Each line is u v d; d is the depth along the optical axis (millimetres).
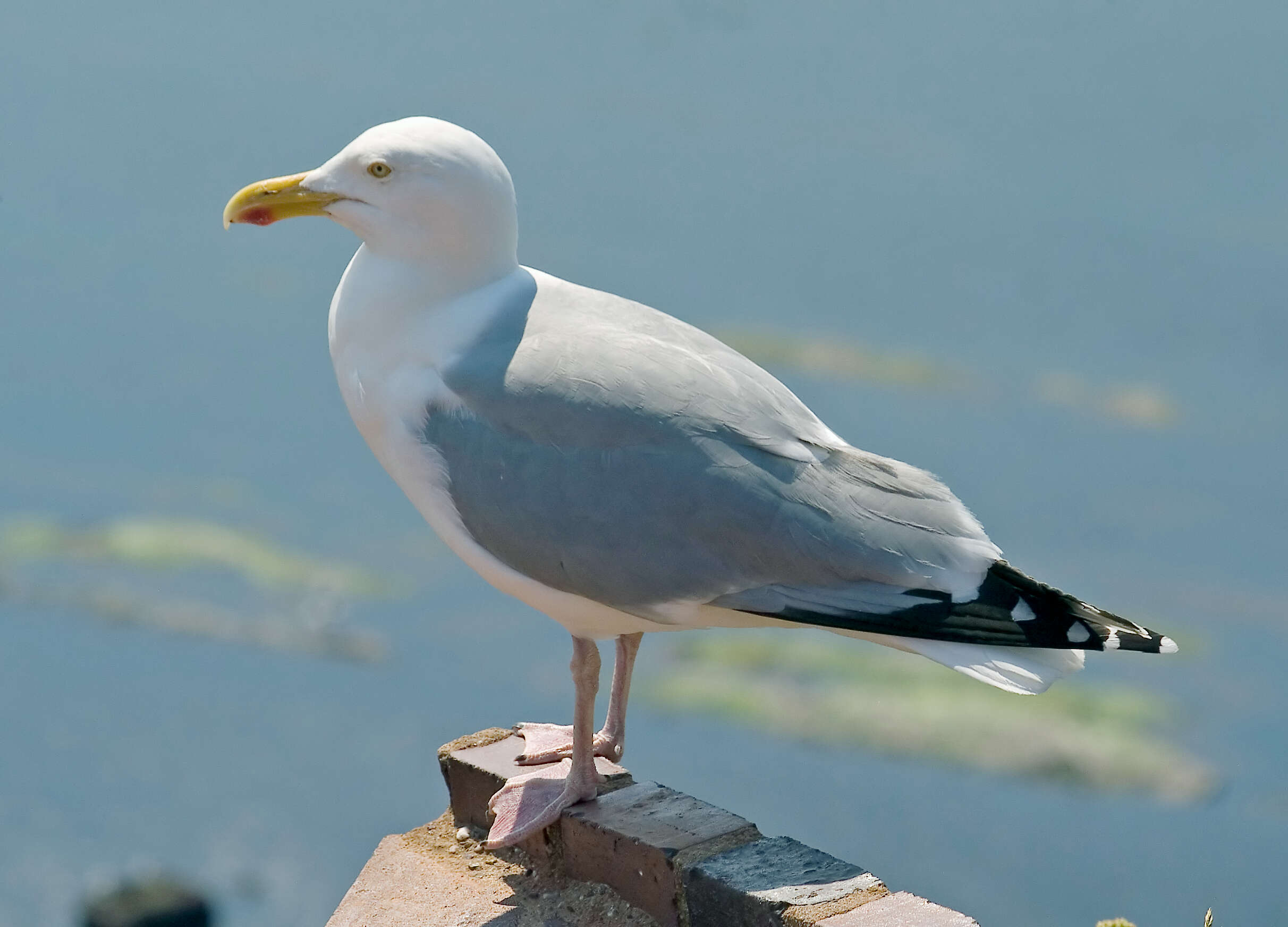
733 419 4309
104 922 13094
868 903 4098
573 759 4699
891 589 4238
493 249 4551
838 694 16922
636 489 4258
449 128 4543
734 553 4250
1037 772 15508
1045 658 4203
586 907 4566
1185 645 19000
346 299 4605
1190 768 15992
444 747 5102
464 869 4828
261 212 4590
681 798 4703
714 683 17094
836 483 4281
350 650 18516
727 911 4266
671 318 4617
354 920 4602
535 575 4422
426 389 4473
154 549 20906
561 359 4355
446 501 4492
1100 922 5340
